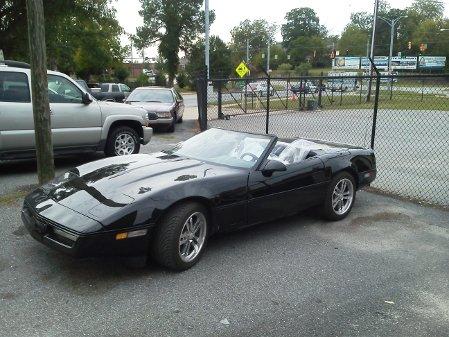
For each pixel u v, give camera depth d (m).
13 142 7.82
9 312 3.41
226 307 3.61
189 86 76.50
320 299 3.79
